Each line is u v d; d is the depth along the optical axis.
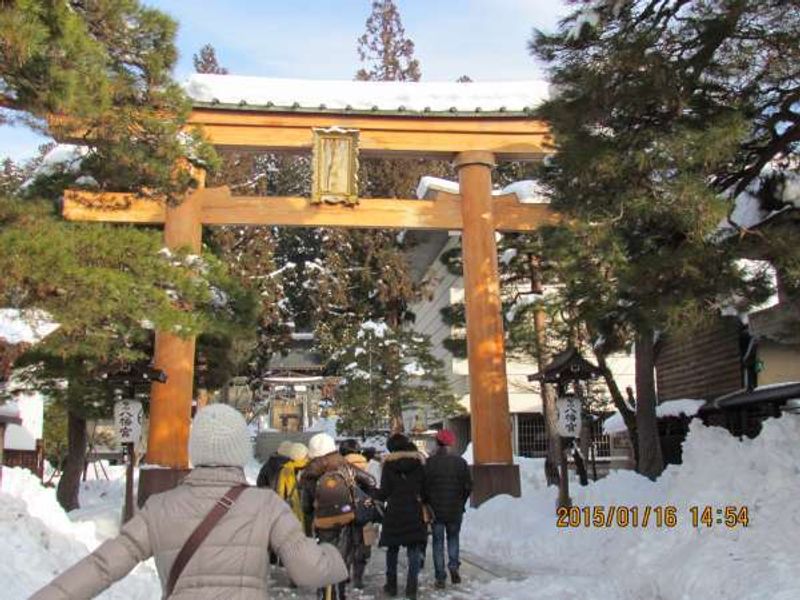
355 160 20.77
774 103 10.30
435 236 33.50
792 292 10.05
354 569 10.45
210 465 3.21
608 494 14.09
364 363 30.41
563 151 10.12
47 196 14.55
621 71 9.69
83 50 9.03
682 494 10.05
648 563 9.11
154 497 3.18
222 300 17.80
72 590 2.88
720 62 10.05
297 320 46.81
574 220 10.59
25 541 7.98
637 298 9.92
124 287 10.53
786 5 9.31
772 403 16.64
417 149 21.25
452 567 10.63
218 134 20.64
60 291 10.19
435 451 10.74
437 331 36.47
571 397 14.52
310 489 9.32
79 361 15.09
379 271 36.09
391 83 21.36
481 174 21.30
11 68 8.77
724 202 8.84
